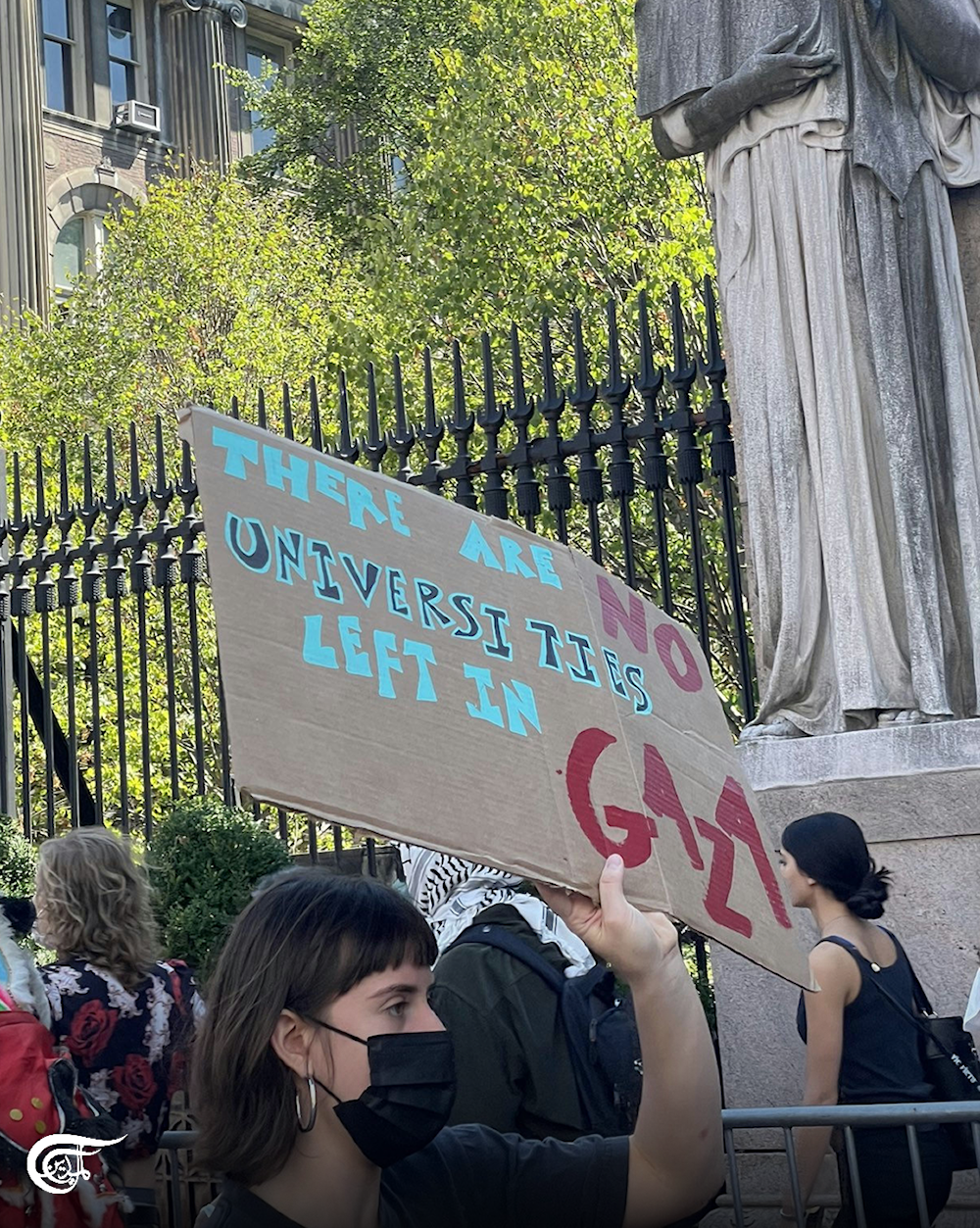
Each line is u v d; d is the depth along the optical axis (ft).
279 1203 5.33
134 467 22.67
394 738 5.05
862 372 15.94
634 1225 5.92
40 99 94.94
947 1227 13.05
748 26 16.97
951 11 15.72
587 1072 8.46
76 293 64.59
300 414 45.29
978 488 15.65
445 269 45.88
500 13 50.29
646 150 44.01
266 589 4.96
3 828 22.00
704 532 36.55
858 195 16.16
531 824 5.33
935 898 14.40
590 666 6.03
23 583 24.29
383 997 5.37
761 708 16.29
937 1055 10.84
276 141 96.68
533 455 18.40
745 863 6.33
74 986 10.30
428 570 5.59
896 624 15.53
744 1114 8.17
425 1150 6.00
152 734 37.27
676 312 17.63
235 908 16.71
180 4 105.50
